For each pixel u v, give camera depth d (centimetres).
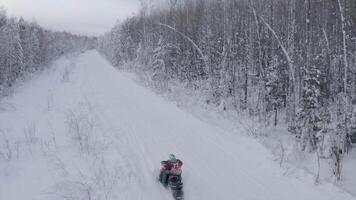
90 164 1050
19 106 2130
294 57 1530
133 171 982
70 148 1213
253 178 934
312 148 1144
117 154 1133
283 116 1641
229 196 841
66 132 1418
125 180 916
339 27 1608
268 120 1514
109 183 895
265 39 1869
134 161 1070
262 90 1709
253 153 1102
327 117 1244
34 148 1239
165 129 1448
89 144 1237
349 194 809
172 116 1677
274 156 1055
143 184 908
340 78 1469
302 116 1227
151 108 1909
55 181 942
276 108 1538
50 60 6438
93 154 1138
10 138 1386
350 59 1477
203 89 2239
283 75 1688
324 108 1322
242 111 1739
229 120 1565
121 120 1647
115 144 1251
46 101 2264
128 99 2252
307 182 883
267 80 1652
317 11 1727
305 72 1293
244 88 2053
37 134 1430
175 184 838
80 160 1092
